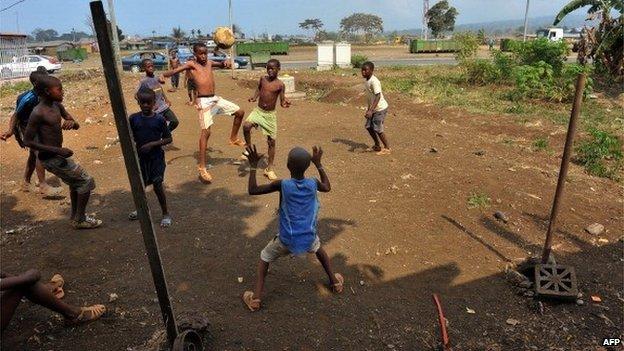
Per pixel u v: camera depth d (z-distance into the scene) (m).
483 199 6.02
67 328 3.59
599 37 16.22
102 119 11.04
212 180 6.80
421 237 5.11
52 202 6.10
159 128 4.97
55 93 4.61
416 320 3.81
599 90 14.98
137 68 28.56
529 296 4.12
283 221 3.69
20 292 3.11
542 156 8.30
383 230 5.24
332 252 4.74
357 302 4.00
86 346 3.40
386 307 3.96
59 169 4.71
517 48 16.44
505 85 16.50
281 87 6.38
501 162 7.79
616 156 8.12
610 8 15.94
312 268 4.46
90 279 4.25
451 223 5.43
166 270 4.38
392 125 10.64
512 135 9.87
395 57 40.97
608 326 3.76
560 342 3.59
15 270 4.39
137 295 4.01
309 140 9.27
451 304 4.02
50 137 4.67
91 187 5.02
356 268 4.49
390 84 17.31
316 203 3.75
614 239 5.19
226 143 9.12
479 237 5.13
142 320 3.69
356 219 5.49
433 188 6.46
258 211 5.67
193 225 5.29
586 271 4.53
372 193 6.29
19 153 8.55
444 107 12.77
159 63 28.70
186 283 4.19
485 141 9.28
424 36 69.69
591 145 8.30
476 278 4.39
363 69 7.67
